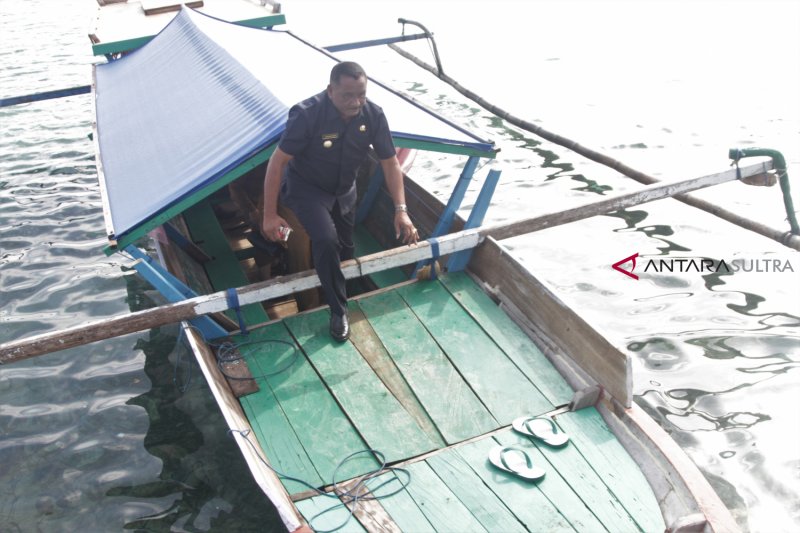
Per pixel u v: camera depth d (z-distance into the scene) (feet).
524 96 40.75
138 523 14.53
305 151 14.53
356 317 15.87
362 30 56.44
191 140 17.84
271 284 15.24
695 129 34.58
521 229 17.83
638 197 19.86
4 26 71.10
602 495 11.61
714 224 25.63
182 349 20.36
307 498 11.80
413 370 14.38
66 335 14.25
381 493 11.82
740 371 17.87
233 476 15.65
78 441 17.04
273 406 13.69
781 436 15.71
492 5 63.72
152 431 17.22
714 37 50.78
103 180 18.17
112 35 30.73
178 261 17.90
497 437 12.78
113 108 23.93
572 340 13.87
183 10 29.30
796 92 38.83
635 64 45.60
